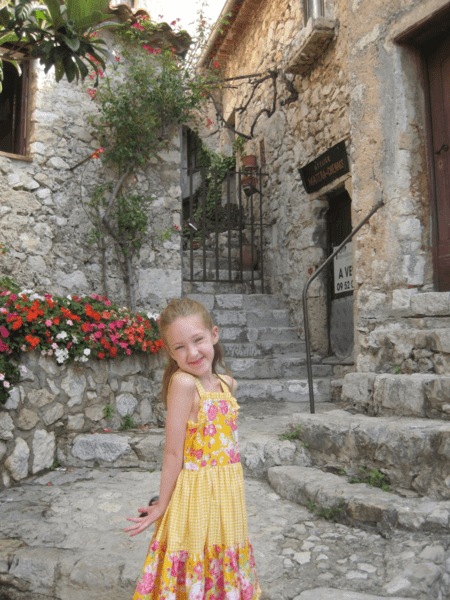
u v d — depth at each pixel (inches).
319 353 231.3
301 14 238.2
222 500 62.0
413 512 92.8
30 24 104.7
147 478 130.5
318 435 126.0
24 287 192.5
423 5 149.6
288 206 260.4
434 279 158.6
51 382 139.9
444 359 133.3
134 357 164.1
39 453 135.3
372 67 169.3
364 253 172.1
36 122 198.4
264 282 290.4
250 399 193.9
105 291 207.6
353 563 85.0
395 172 160.7
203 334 63.9
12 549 91.3
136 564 85.2
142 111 212.1
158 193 221.0
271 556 87.7
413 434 104.5
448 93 156.1
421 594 75.2
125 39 215.5
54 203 200.7
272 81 278.7
